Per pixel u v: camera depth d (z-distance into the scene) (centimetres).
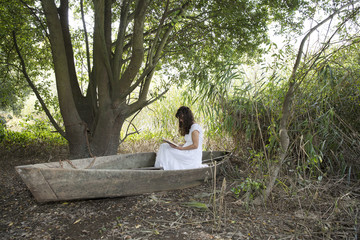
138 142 757
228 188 441
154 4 595
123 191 385
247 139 509
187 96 644
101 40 494
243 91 492
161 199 395
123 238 290
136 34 492
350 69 470
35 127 758
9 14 577
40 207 367
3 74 705
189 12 617
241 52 621
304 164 412
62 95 509
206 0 566
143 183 399
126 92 543
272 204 376
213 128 591
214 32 619
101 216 339
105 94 534
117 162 488
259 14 574
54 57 489
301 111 467
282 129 387
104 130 542
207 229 310
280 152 394
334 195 407
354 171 468
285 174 467
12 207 374
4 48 650
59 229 312
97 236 295
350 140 467
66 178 347
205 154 565
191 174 447
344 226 322
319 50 393
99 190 368
